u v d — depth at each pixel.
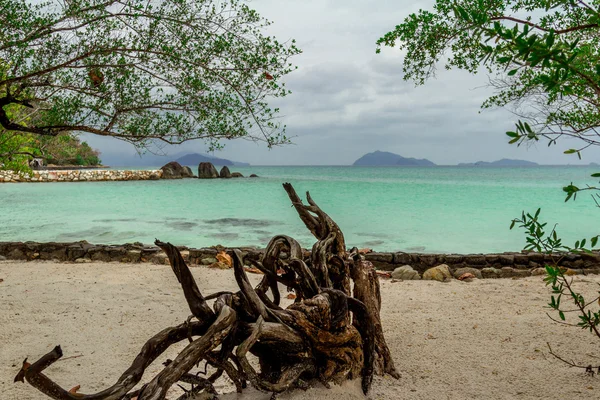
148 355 2.64
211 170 64.94
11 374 4.00
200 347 2.60
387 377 3.89
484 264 8.61
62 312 5.78
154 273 8.12
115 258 9.34
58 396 2.22
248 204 25.20
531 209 21.88
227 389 3.70
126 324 5.36
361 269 4.04
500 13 2.98
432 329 5.25
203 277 7.94
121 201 27.08
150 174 59.78
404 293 7.00
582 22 3.21
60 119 7.18
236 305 3.01
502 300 6.51
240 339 2.94
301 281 3.48
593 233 14.78
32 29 6.96
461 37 3.81
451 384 3.79
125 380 2.47
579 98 2.92
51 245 9.55
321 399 3.04
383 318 5.72
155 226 16.48
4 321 5.39
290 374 2.96
